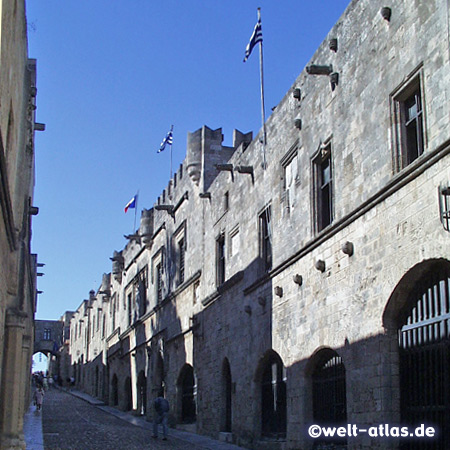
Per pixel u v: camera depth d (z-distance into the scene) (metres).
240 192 26.30
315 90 19.48
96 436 26.23
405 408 14.13
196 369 30.09
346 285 16.48
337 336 16.75
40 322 114.06
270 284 21.95
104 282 59.31
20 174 19.56
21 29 16.58
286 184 21.70
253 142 25.20
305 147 19.98
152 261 41.84
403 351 14.38
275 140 22.73
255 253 23.84
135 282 46.97
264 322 22.27
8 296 18.39
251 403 22.86
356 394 15.55
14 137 16.77
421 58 13.94
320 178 19.36
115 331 52.84
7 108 14.00
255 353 22.92
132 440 25.09
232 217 27.05
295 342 19.52
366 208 15.59
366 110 16.25
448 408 12.60
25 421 31.66
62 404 52.25
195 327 30.67
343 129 17.42
